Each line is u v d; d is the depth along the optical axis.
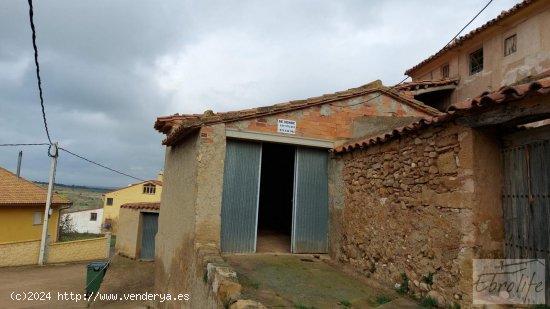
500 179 4.15
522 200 3.87
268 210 11.58
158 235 9.96
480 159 4.09
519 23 11.38
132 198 37.69
